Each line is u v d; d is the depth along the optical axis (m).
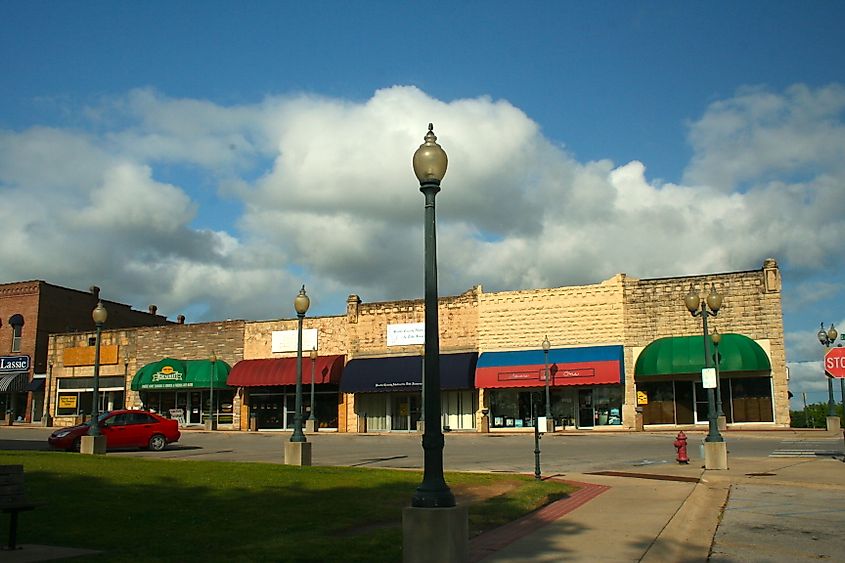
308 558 9.59
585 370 42.62
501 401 45.78
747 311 41.19
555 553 10.41
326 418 50.00
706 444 22.09
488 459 26.64
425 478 9.15
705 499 16.27
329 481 17.33
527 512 13.98
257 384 50.78
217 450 31.14
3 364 62.19
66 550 9.93
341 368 49.66
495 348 46.28
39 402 61.81
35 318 62.03
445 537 8.77
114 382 57.91
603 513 13.89
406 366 47.12
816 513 14.55
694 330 42.22
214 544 10.52
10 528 10.09
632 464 24.33
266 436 43.41
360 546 10.35
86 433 29.42
